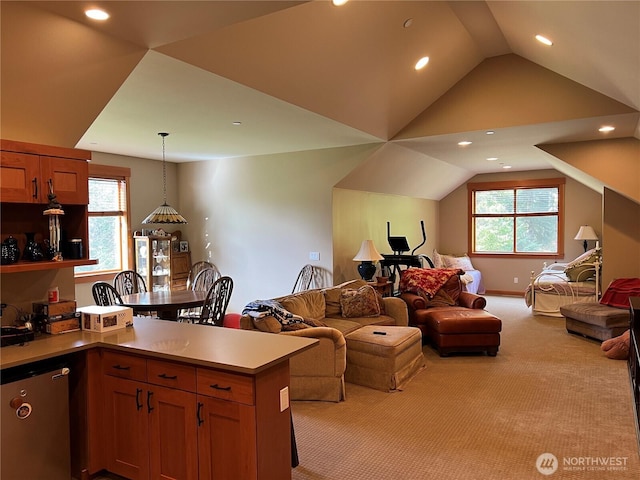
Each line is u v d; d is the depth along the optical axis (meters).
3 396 2.23
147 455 2.49
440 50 4.57
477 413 3.58
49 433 2.42
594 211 8.76
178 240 7.96
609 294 5.86
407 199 8.87
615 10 2.79
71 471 2.68
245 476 2.17
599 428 3.28
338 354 3.84
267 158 7.10
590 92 4.77
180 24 2.47
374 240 7.71
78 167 2.78
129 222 7.10
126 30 2.54
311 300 5.00
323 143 6.14
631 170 5.80
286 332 3.89
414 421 3.45
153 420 2.46
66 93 2.67
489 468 2.76
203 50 3.04
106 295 4.82
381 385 4.12
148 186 7.51
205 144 6.18
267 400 2.22
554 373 4.52
